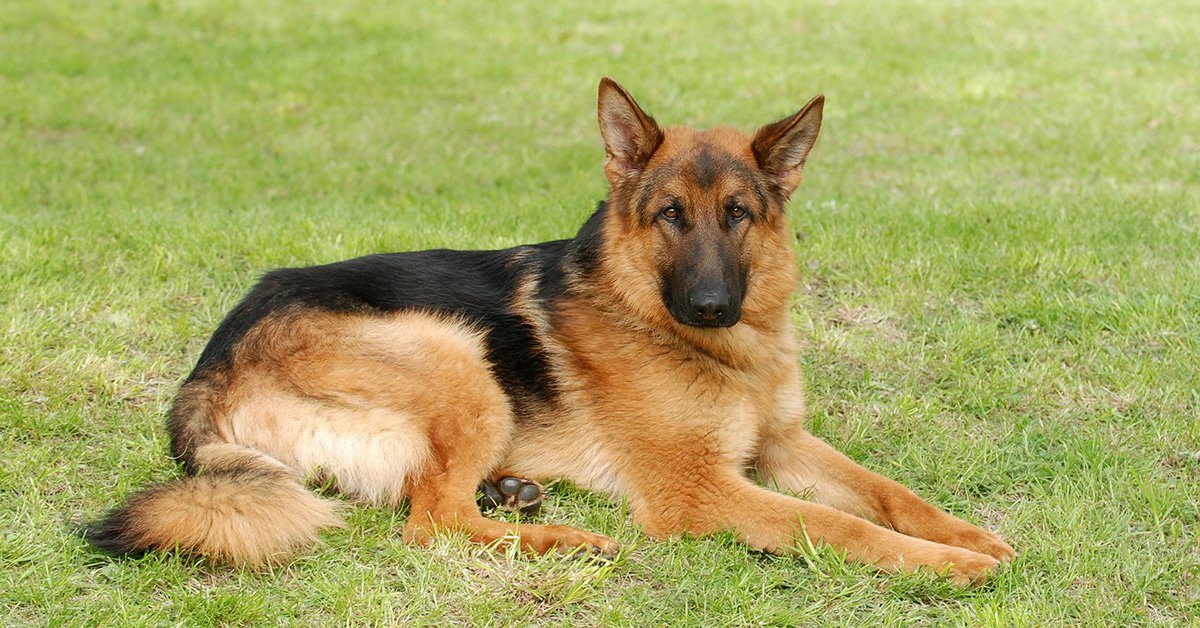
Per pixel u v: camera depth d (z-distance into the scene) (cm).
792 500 445
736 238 471
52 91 1300
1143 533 443
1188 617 390
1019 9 1859
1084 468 492
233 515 396
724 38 1683
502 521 454
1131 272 714
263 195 990
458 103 1337
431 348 470
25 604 380
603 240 494
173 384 560
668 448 463
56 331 593
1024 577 409
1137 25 1744
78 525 418
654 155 486
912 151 1129
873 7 1877
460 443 461
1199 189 945
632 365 471
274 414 466
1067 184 992
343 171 1066
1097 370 593
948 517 448
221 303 655
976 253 747
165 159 1088
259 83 1390
